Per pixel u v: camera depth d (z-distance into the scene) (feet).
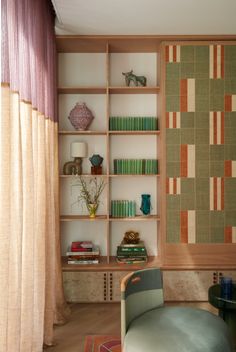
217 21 11.07
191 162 12.40
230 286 8.75
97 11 10.20
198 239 12.44
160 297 8.27
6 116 5.80
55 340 9.71
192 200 12.42
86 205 13.56
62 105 13.52
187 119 12.37
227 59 12.35
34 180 8.21
